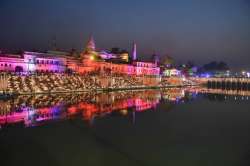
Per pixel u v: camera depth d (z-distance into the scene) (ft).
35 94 336.70
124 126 173.99
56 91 364.79
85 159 111.55
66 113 220.23
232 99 358.64
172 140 140.67
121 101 310.04
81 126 173.06
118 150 123.24
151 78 588.91
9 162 107.55
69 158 112.47
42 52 444.14
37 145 130.82
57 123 180.96
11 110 229.25
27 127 168.76
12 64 367.45
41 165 104.78
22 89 325.21
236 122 189.47
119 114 220.64
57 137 145.38
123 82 501.97
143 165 105.19
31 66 393.70
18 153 118.73
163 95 400.88
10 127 168.55
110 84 467.52
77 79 408.87
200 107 270.05
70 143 134.31
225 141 139.13
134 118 203.21
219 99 356.79
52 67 427.33
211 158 112.88
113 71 540.93
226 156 115.34
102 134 152.97
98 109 245.04
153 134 153.69
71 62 467.52
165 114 223.30
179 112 235.40
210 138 145.18
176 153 119.55
